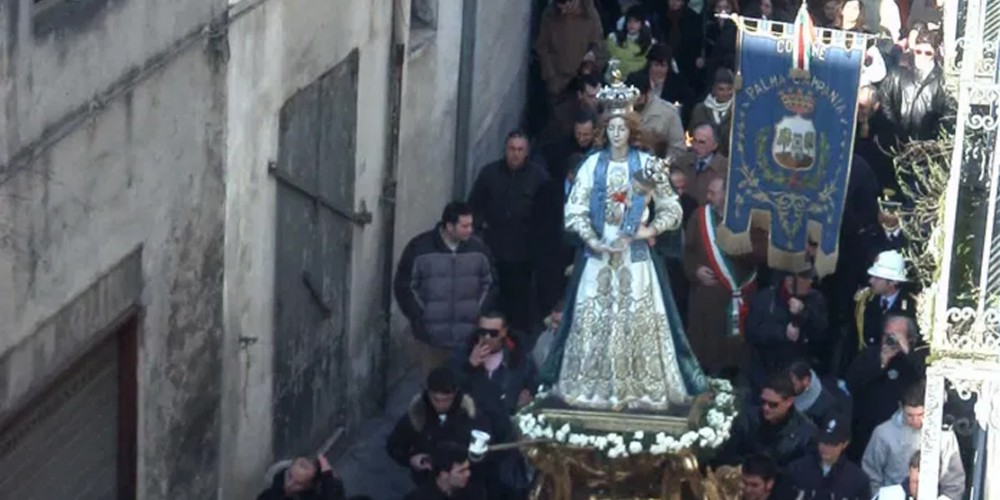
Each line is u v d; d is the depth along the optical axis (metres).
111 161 14.18
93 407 14.68
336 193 18.53
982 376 14.36
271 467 17.05
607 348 14.62
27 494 13.84
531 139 24.42
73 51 13.47
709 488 14.73
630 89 14.41
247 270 16.75
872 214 20.61
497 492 16.50
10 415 13.20
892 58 23.41
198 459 16.25
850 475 15.91
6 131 12.71
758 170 20.31
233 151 16.22
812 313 18.59
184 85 15.23
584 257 14.66
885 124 22.75
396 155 19.83
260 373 17.22
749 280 19.47
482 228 20.55
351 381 19.33
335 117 18.33
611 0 26.02
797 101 20.33
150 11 14.50
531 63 25.27
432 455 15.89
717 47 25.12
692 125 22.25
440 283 18.73
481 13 22.52
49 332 13.60
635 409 14.64
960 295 14.68
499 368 17.12
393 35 19.55
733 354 19.33
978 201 15.54
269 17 16.59
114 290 14.49
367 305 19.59
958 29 21.95
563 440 14.48
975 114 15.12
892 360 17.45
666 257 15.46
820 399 16.98
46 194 13.31
